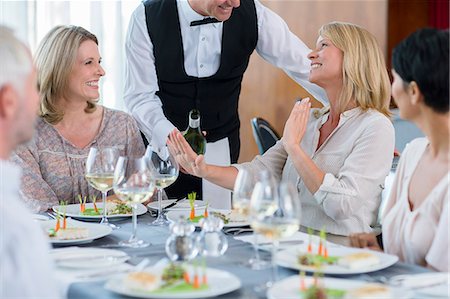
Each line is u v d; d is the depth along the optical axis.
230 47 4.39
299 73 4.54
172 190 4.47
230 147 4.59
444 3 8.09
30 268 1.72
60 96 3.72
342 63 3.19
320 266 2.16
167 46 4.34
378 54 3.20
